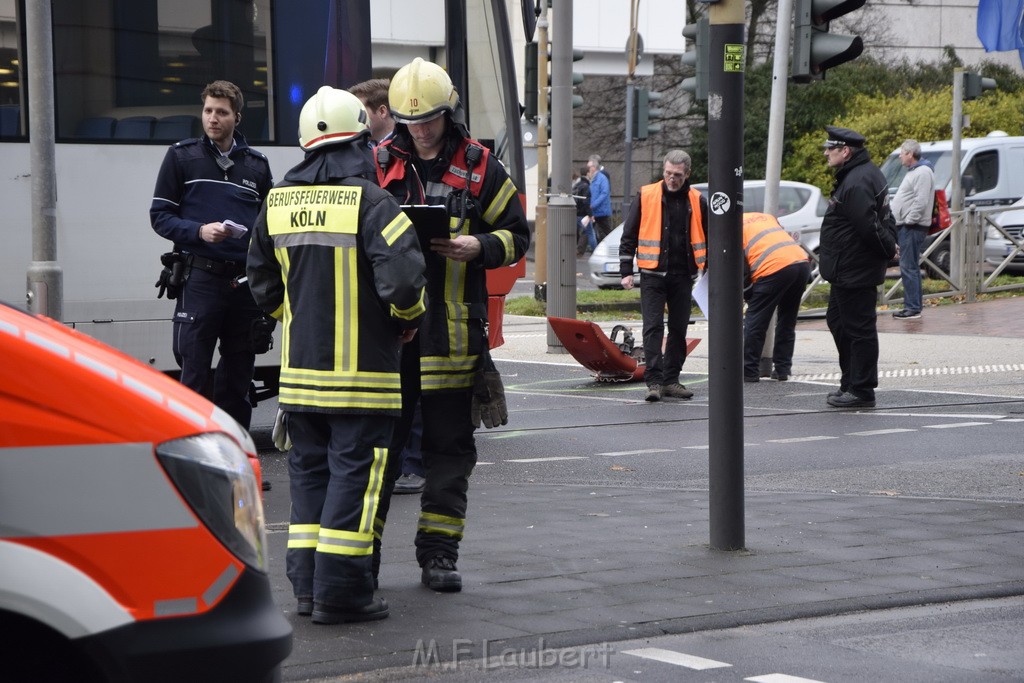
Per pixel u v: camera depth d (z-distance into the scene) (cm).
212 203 998
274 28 1318
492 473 1173
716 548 852
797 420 1468
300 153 1334
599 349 1730
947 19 6244
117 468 405
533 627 684
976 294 2806
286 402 684
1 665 417
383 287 660
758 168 4697
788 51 1772
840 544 874
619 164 5422
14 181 1214
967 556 845
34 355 402
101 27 1241
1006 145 3322
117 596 404
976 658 648
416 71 735
